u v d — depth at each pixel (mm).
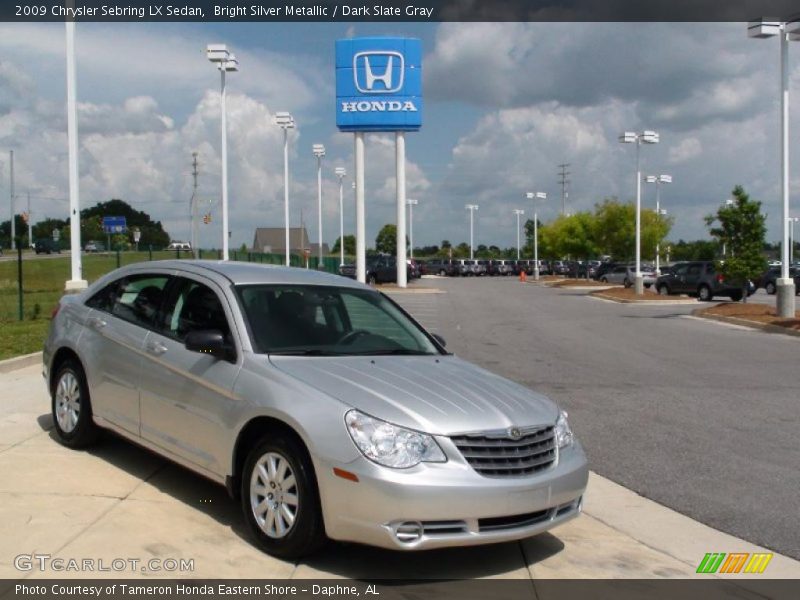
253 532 5441
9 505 5973
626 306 35094
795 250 113500
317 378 5500
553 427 5641
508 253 174000
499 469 5121
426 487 4863
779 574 5656
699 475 7910
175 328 6496
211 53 29672
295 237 95062
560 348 18328
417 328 7156
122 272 7484
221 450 5695
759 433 9648
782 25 23672
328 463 4996
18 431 8039
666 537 6293
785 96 24047
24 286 31453
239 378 5684
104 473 6809
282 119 44656
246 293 6352
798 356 17062
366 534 4906
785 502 7148
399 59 44031
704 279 39719
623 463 8281
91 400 7152
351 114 44094
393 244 127438
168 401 6215
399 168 46531
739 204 29594
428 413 5168
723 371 14695
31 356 12422
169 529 5695
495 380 6184
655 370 14750
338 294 6941
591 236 68938
